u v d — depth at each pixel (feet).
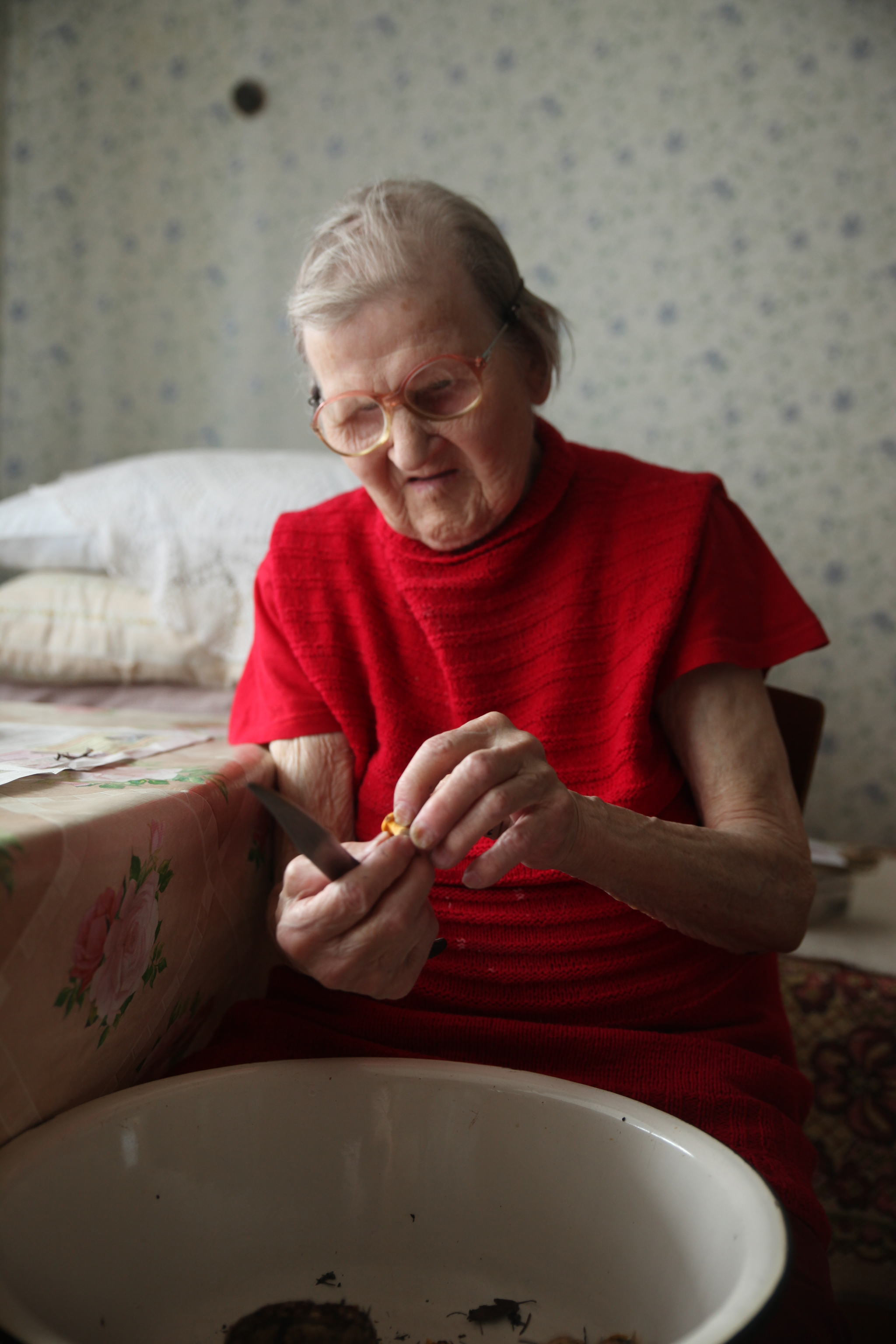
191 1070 2.07
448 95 7.50
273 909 2.45
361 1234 1.81
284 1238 1.78
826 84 7.09
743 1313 1.21
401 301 2.30
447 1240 1.79
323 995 2.35
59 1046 1.70
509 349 2.47
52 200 7.90
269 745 2.79
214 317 7.78
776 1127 2.00
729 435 7.42
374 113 7.57
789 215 7.21
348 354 2.34
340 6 7.55
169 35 7.72
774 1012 2.45
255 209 7.69
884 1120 3.30
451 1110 1.81
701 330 7.38
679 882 2.12
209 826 2.19
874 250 7.13
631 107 7.32
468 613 2.58
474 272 2.39
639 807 2.39
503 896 2.37
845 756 7.43
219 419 7.83
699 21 7.20
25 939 1.54
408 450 2.38
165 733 2.92
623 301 7.46
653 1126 1.67
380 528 2.73
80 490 5.24
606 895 2.36
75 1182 1.56
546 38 7.38
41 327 7.99
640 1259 1.64
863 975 3.37
